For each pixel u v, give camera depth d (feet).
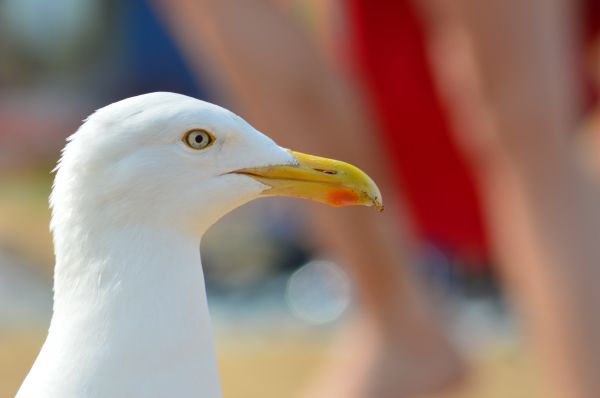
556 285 28.45
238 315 66.03
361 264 33.24
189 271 19.15
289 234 73.20
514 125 28.19
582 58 35.88
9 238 77.25
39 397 18.21
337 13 40.34
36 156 110.32
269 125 31.68
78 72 116.78
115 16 111.14
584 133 33.76
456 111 33.81
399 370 33.58
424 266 63.57
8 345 55.98
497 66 27.96
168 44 106.93
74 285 18.79
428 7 34.94
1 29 120.88
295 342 59.67
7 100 117.80
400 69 37.76
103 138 18.84
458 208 39.17
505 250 30.09
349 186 20.39
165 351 18.61
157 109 19.06
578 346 28.45
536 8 27.73
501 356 53.67
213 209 19.48
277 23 31.55
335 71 32.81
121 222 18.78
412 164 38.91
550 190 28.35
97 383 18.20
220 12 30.96
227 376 52.39
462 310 62.34
